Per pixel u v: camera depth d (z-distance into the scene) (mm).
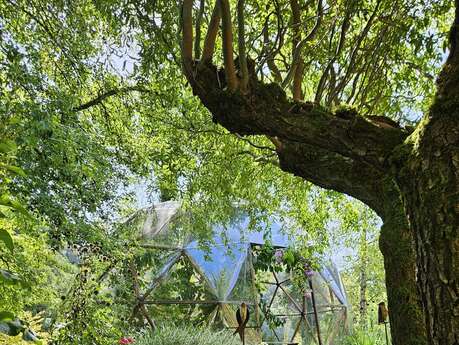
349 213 7438
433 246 1822
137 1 4168
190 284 9234
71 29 6172
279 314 10297
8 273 1224
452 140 1828
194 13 4562
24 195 5039
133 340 6371
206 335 6547
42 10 6016
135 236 7133
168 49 4398
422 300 1902
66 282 7273
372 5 4246
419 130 2049
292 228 7730
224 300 9203
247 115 2502
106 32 6406
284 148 3320
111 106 7227
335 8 4109
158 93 6562
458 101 1831
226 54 2428
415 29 3926
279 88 2510
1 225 5434
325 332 10836
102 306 5902
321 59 4238
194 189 7141
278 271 9797
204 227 7859
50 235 5570
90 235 5562
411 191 1950
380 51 4094
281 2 4199
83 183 5715
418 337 2451
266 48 3805
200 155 7039
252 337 9242
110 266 6168
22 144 4633
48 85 5555
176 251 9273
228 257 9531
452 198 1800
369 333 8656
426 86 4934
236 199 7387
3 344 3672
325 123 2457
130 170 6707
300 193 6961
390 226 2668
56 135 5039
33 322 5387
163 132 7152
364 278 14273
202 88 2623
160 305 8836
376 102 4230
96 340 5625
